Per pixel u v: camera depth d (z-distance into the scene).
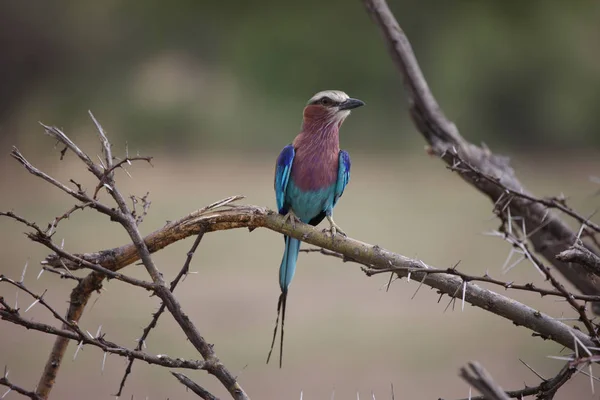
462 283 3.86
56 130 3.93
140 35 25.22
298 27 25.14
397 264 4.20
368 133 24.58
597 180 4.66
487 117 24.34
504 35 24.19
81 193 3.82
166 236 4.19
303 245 13.03
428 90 5.93
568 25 24.41
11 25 23.86
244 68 25.34
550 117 24.28
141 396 9.80
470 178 5.62
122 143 24.36
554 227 5.36
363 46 24.86
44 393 4.19
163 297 3.83
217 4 24.91
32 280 13.85
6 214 3.57
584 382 10.47
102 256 4.17
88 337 3.59
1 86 23.62
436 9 24.75
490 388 2.82
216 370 3.75
